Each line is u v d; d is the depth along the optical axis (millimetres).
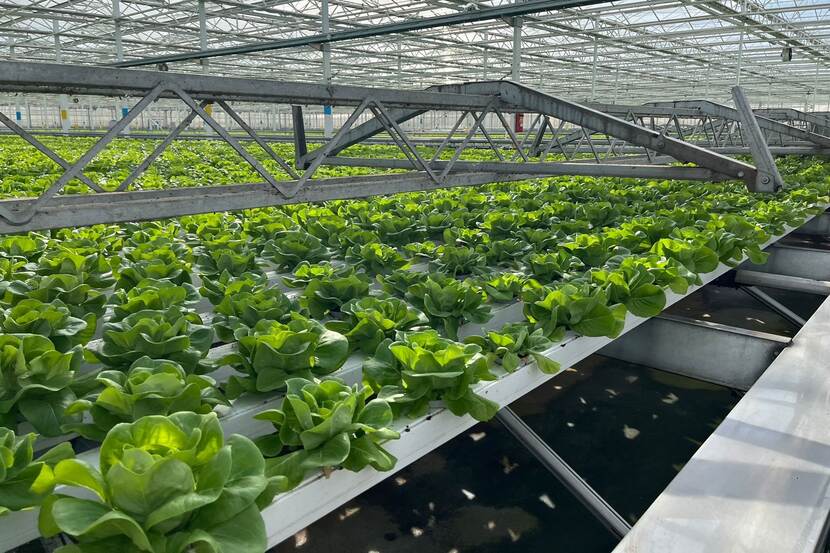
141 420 691
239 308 1325
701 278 1986
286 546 1458
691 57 11031
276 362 1073
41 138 9992
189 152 6793
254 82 1759
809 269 2779
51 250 1954
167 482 631
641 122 4855
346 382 1206
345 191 2189
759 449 1009
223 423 1029
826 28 8188
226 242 2021
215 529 681
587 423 1993
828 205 3785
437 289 1449
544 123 3938
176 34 12047
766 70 13375
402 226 2451
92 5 11242
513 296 1706
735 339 1815
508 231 2430
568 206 2846
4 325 1153
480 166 2885
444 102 2359
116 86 1493
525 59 12164
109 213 1621
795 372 1317
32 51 13836
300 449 906
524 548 1455
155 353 1102
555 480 1714
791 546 795
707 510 860
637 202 3211
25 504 740
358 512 1582
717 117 5379
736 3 7297
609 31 9523
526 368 1286
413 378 1040
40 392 967
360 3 9125
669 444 1876
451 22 4133
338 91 1960
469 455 1831
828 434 1062
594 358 2475
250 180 4031
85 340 1329
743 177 2303
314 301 1509
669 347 1946
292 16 8938
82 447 1227
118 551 651
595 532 1512
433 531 1515
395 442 993
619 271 1659
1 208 1438
